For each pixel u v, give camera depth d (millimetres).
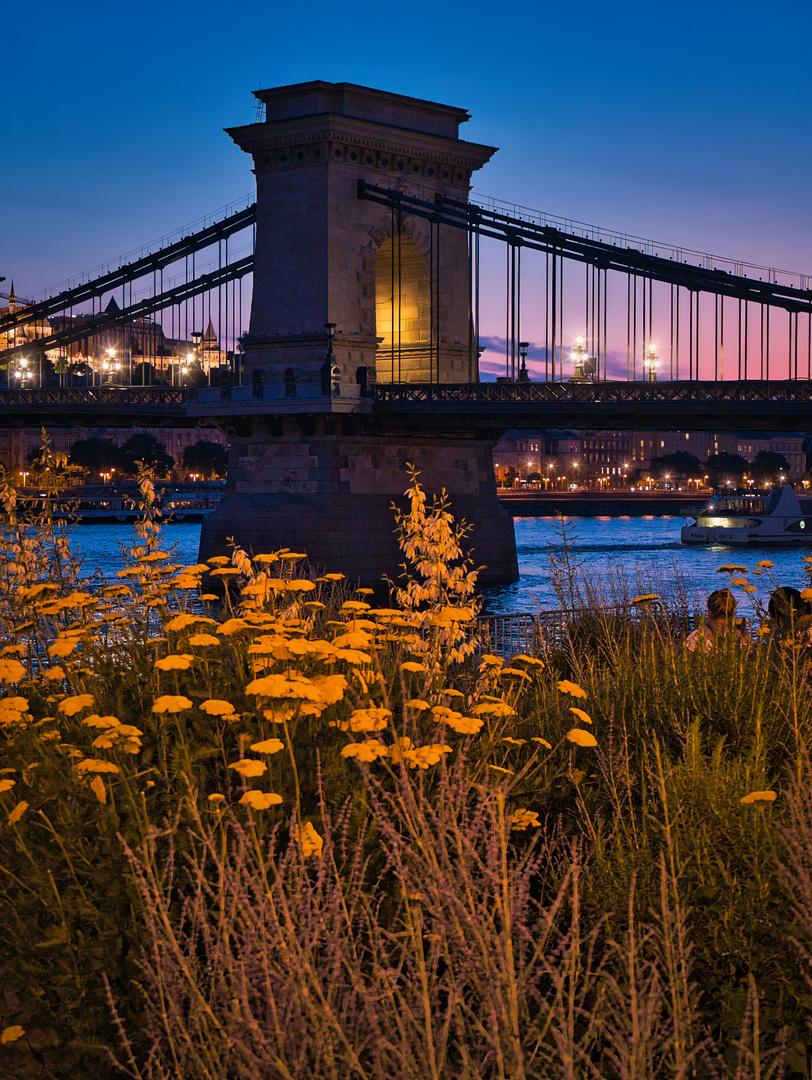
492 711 6094
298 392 68625
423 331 74250
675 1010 4113
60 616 8391
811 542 100688
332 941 4164
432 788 5965
